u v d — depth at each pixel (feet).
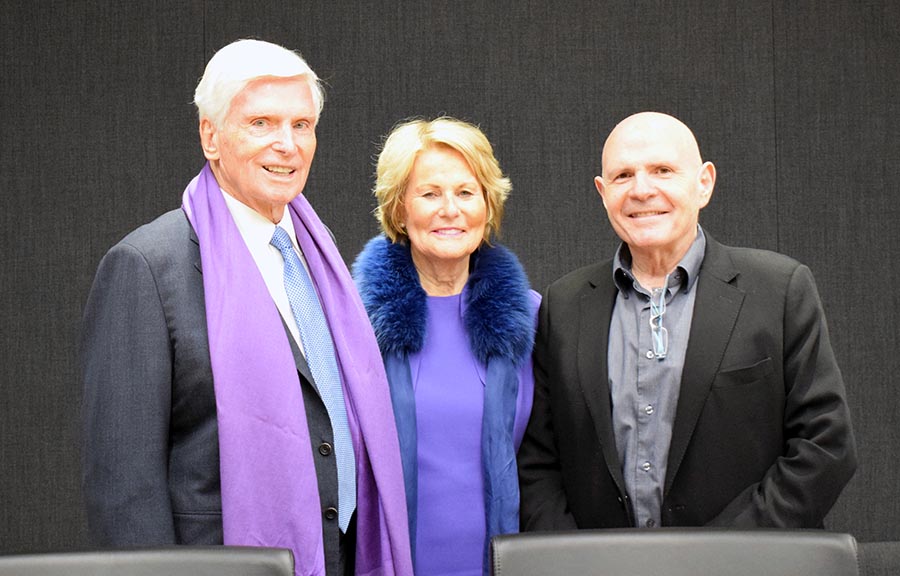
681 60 13.26
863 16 13.20
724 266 8.14
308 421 7.32
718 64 13.25
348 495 7.52
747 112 13.26
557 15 13.32
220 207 7.44
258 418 7.07
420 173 8.22
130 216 13.37
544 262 13.44
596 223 13.42
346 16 13.34
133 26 13.34
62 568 4.77
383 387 7.88
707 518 7.82
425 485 8.17
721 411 7.80
